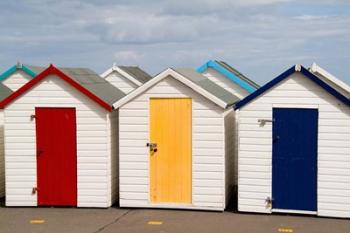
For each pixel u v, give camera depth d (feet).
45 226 36.40
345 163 37.60
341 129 37.52
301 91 37.96
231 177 43.78
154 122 40.22
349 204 37.63
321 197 38.11
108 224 36.68
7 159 41.47
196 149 39.75
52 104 40.86
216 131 39.40
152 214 39.19
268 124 38.58
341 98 37.24
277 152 38.58
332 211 37.99
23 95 41.04
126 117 40.42
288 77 38.04
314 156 38.06
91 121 40.70
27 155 41.34
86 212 40.01
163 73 39.58
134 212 39.81
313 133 37.99
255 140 38.86
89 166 40.96
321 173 38.01
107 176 40.83
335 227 35.60
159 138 40.22
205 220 37.47
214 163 39.58
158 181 40.45
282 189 38.65
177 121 39.93
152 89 39.96
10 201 41.65
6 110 41.16
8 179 41.60
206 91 39.11
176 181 40.24
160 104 40.01
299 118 38.14
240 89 56.29
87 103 40.65
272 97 38.40
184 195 40.22
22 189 41.55
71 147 41.01
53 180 41.34
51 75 40.68
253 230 34.91
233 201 43.21
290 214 38.78
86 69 48.11
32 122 41.09
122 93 47.93
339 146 37.63
